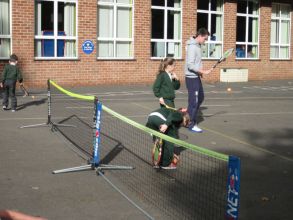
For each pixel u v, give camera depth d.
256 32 27.58
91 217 5.68
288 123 12.85
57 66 20.59
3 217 2.89
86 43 21.20
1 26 19.34
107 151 8.84
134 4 22.38
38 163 8.06
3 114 13.05
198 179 7.05
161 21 23.47
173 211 5.80
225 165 7.76
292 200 6.50
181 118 7.64
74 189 6.72
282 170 8.08
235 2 26.14
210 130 11.53
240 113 14.52
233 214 3.85
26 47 19.78
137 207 5.99
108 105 15.48
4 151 8.86
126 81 22.44
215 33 25.70
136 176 7.34
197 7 24.80
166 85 8.97
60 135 10.36
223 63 25.92
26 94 17.28
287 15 29.02
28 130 10.88
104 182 7.06
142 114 13.78
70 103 15.62
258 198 6.56
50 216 5.68
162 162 7.62
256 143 10.20
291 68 29.12
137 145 9.37
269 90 22.09
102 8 21.73
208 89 21.91
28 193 6.51
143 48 22.78
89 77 21.44
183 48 24.12
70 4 20.88
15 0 19.41
